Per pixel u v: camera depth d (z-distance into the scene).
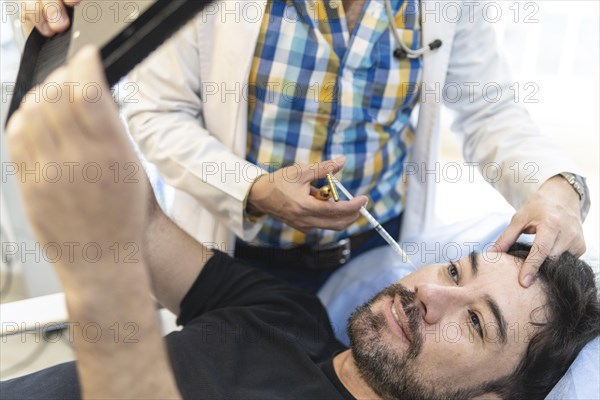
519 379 1.13
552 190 1.22
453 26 1.27
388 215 1.47
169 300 1.30
